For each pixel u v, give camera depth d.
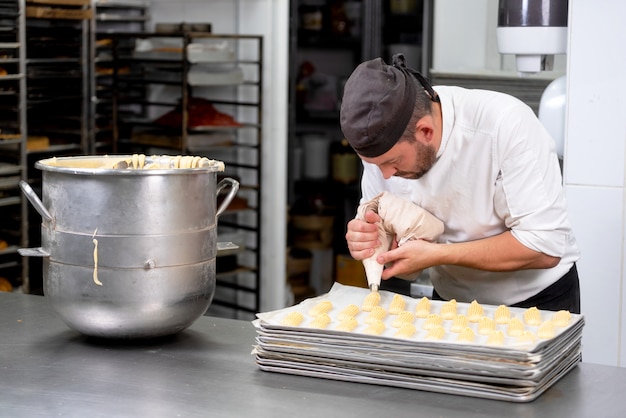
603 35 2.81
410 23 4.91
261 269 4.60
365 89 1.95
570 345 1.77
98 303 1.88
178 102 4.50
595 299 2.93
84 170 1.84
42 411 1.59
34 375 1.77
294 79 4.89
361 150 1.99
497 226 2.24
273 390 1.68
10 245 4.09
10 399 1.65
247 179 4.66
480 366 1.61
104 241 1.85
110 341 1.97
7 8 3.84
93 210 1.85
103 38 4.47
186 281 1.91
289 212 5.11
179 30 4.50
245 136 4.66
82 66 4.30
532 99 3.74
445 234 2.32
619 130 2.83
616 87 2.81
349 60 5.39
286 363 1.75
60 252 1.90
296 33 4.85
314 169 5.27
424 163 2.10
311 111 5.20
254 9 4.49
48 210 1.92
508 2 3.05
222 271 4.46
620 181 2.84
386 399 1.62
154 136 4.46
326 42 5.16
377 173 2.35
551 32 2.99
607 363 2.93
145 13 4.74
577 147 2.89
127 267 1.86
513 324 1.78
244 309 4.66
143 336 1.92
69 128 4.32
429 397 1.63
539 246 2.09
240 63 4.50
